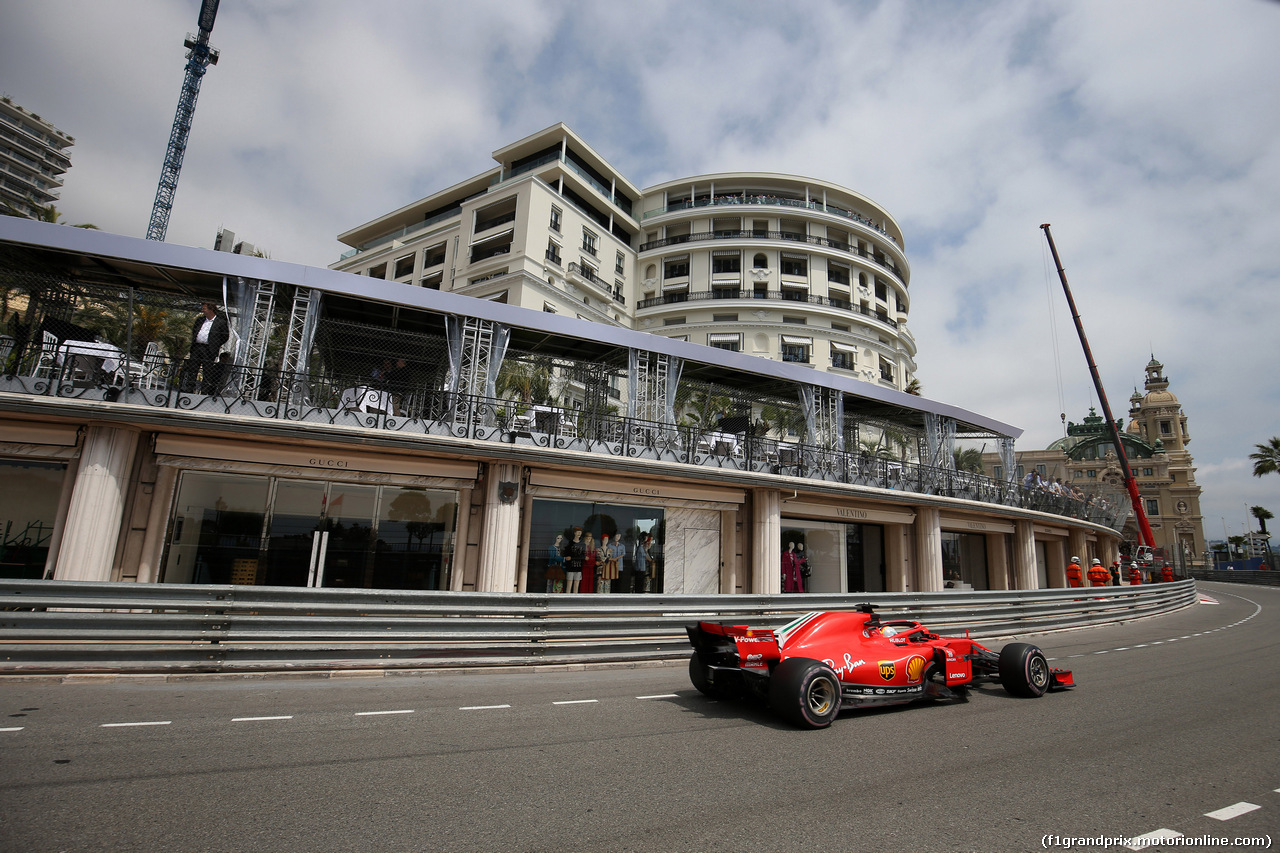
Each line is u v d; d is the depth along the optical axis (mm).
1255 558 61031
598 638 9359
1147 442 82875
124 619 7211
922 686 7047
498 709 6422
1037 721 6391
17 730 5102
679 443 14141
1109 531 27688
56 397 9461
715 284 54250
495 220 47562
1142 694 7816
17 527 9812
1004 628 13656
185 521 10547
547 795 4070
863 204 59219
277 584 10875
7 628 6875
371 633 8086
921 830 3639
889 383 55312
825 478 15914
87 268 11680
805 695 5949
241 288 11031
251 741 5055
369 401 11562
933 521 17938
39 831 3279
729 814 3826
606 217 55500
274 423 10281
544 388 18875
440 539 11992
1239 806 4098
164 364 10523
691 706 6812
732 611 10188
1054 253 35094
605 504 13461
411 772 4438
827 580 16656
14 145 104312
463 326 12609
